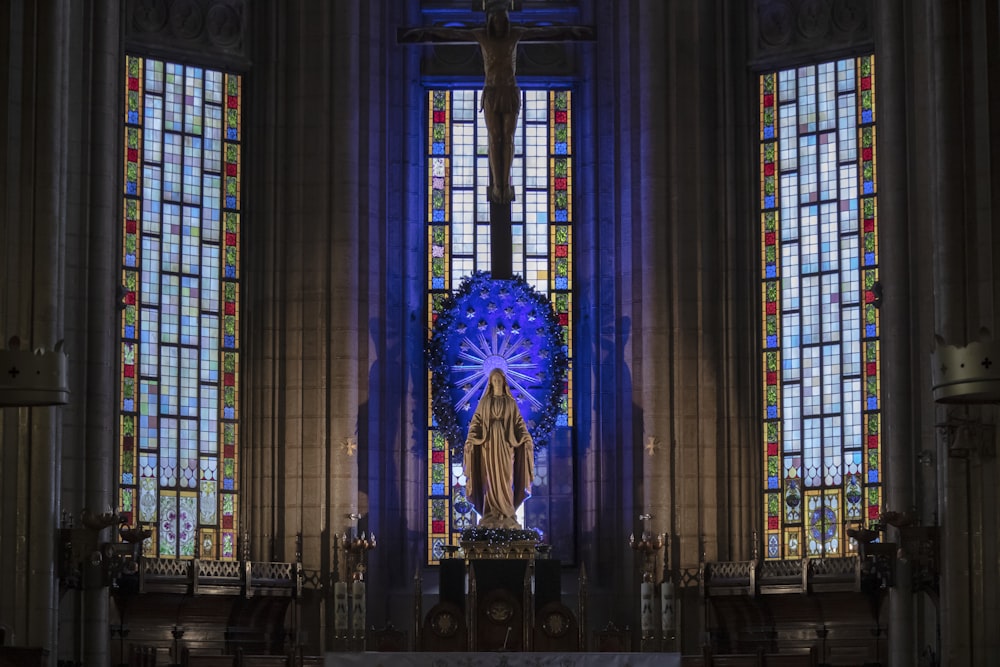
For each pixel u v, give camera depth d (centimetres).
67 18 3450
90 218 3691
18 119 3347
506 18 4006
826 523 3978
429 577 4166
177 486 3947
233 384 4066
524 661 3306
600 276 4266
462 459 4081
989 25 3203
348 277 4066
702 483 4034
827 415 4009
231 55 4122
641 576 4044
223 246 4091
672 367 4066
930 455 3581
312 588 3966
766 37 4169
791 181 4134
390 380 4181
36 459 3269
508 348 4138
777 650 3888
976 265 3181
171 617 3812
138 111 3994
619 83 4275
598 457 4191
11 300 3312
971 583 3111
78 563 3312
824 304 4047
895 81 3756
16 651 2709
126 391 3888
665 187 4109
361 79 4144
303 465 4019
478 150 4369
